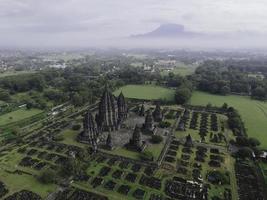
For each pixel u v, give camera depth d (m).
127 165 130.88
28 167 126.94
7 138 159.00
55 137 157.00
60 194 106.81
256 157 141.50
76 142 153.75
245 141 153.38
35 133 170.25
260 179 123.38
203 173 125.38
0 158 135.25
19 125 183.75
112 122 168.88
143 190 111.12
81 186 112.75
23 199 102.94
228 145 155.88
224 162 136.25
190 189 112.31
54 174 116.56
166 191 110.56
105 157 138.38
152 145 151.25
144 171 125.75
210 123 194.00
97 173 123.25
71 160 123.62
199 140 161.62
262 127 186.38
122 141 154.38
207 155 143.25
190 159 138.25
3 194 105.56
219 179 118.00
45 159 135.25
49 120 195.38
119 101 180.88
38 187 111.19
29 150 144.88
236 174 126.00
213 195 109.50
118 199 104.88
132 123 184.00
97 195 107.00
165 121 192.75
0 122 188.62
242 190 113.88
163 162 134.38
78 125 177.38
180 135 169.25
